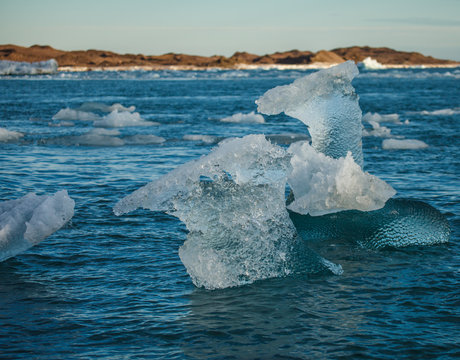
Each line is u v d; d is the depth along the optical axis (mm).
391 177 13078
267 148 6938
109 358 4863
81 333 5328
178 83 85562
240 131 24031
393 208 8367
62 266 7148
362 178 8281
